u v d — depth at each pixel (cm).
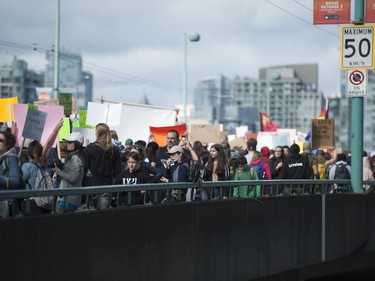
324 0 1798
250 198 1405
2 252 850
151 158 1662
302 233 1588
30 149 1118
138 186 1103
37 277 902
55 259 932
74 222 967
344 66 1798
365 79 1788
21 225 878
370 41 1781
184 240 1214
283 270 1516
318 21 1803
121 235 1062
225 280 1329
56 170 1188
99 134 1219
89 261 995
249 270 1402
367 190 1964
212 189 1345
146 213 1119
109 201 1169
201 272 1260
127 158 1260
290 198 1541
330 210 1694
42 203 1041
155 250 1141
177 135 1562
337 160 2098
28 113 1233
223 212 1324
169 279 1176
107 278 1031
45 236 916
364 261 1923
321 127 2327
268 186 1543
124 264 1069
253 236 1415
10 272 861
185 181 1320
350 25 1788
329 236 1688
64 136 1716
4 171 979
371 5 1791
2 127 1380
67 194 948
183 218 1212
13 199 934
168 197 1206
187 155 1505
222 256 1320
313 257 1628
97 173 1211
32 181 1102
